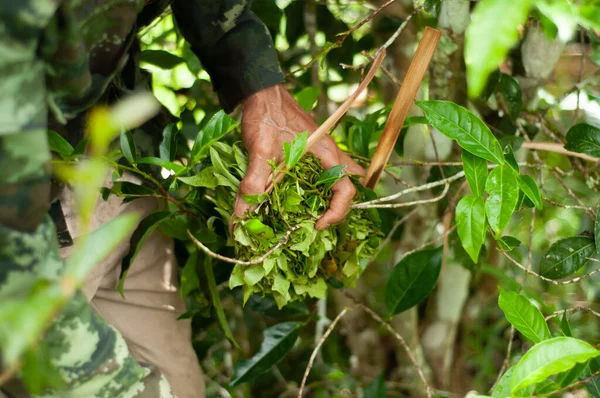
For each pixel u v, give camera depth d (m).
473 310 1.97
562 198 1.80
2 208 0.73
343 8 1.78
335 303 1.96
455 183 1.46
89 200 0.57
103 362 0.86
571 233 1.96
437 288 1.79
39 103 0.74
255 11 1.58
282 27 1.71
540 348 0.85
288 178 1.05
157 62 1.49
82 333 0.83
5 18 0.68
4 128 0.70
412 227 1.67
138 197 1.23
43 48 0.76
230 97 1.19
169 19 1.63
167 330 1.34
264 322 1.91
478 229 0.98
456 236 1.47
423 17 1.56
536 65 1.43
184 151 1.45
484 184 1.00
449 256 1.71
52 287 0.58
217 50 1.17
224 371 1.86
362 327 1.94
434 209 1.64
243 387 1.78
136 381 0.93
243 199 1.04
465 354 1.99
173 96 1.61
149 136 1.24
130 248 1.20
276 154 1.11
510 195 0.97
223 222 1.19
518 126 1.43
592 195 1.77
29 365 0.64
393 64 1.69
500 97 1.44
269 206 1.06
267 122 1.12
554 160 1.59
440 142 1.54
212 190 1.26
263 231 1.02
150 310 1.32
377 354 1.92
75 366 0.83
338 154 1.16
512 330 1.26
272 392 1.88
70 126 1.04
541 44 1.40
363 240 1.16
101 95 1.01
